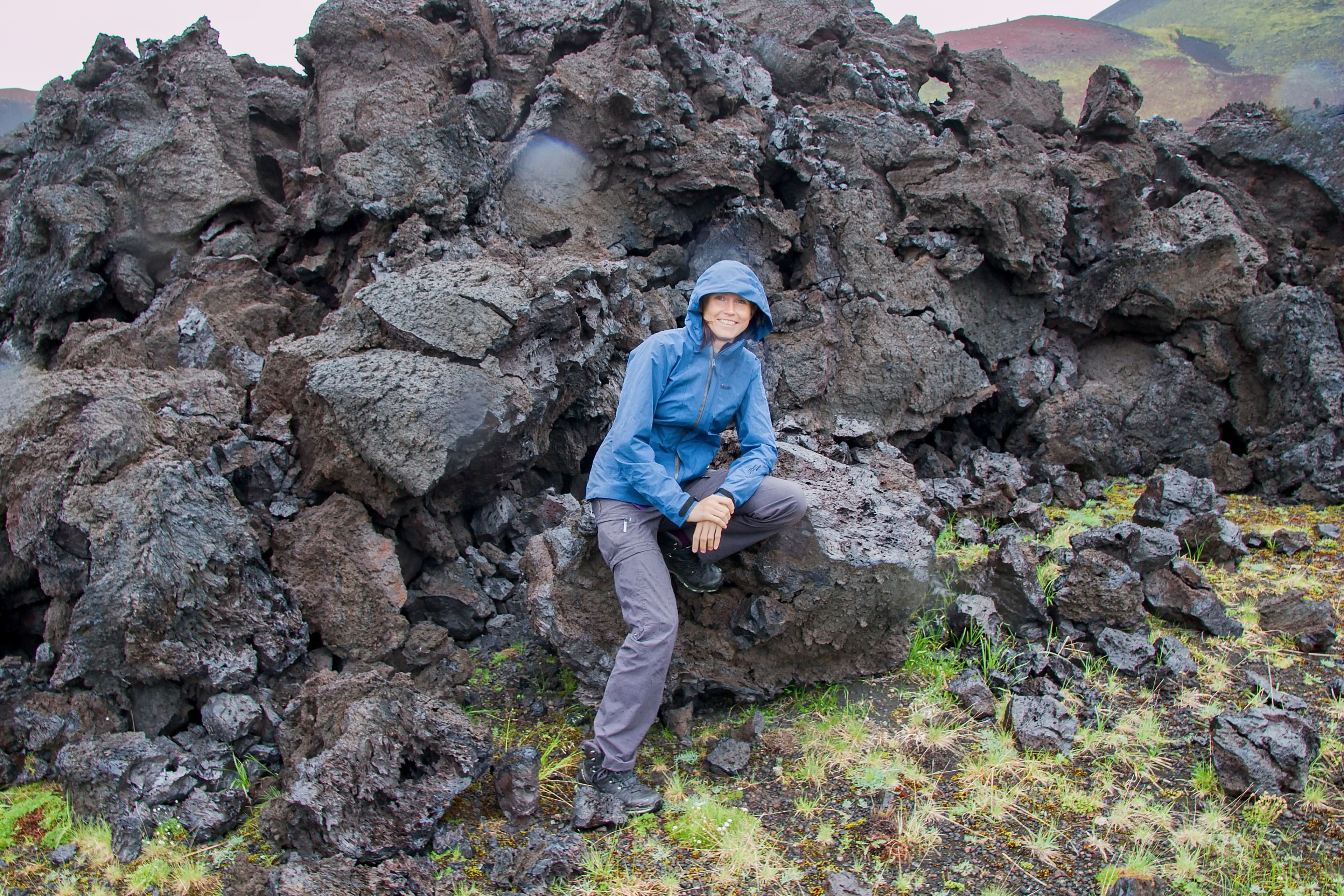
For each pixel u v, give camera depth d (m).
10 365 5.86
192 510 3.82
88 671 3.65
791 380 6.43
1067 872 3.12
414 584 4.58
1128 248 7.29
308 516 4.31
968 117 7.58
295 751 3.55
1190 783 3.58
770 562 3.97
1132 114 8.28
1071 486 6.53
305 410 4.38
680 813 3.43
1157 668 4.27
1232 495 6.84
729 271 3.52
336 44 6.63
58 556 3.76
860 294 6.74
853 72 7.60
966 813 3.41
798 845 3.27
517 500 5.25
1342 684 4.13
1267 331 6.93
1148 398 7.19
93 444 3.83
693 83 6.68
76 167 6.39
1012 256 6.84
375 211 5.66
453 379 4.32
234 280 5.72
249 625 3.85
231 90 6.57
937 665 4.33
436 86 6.61
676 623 3.41
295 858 3.13
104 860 3.21
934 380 6.66
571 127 6.44
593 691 3.94
